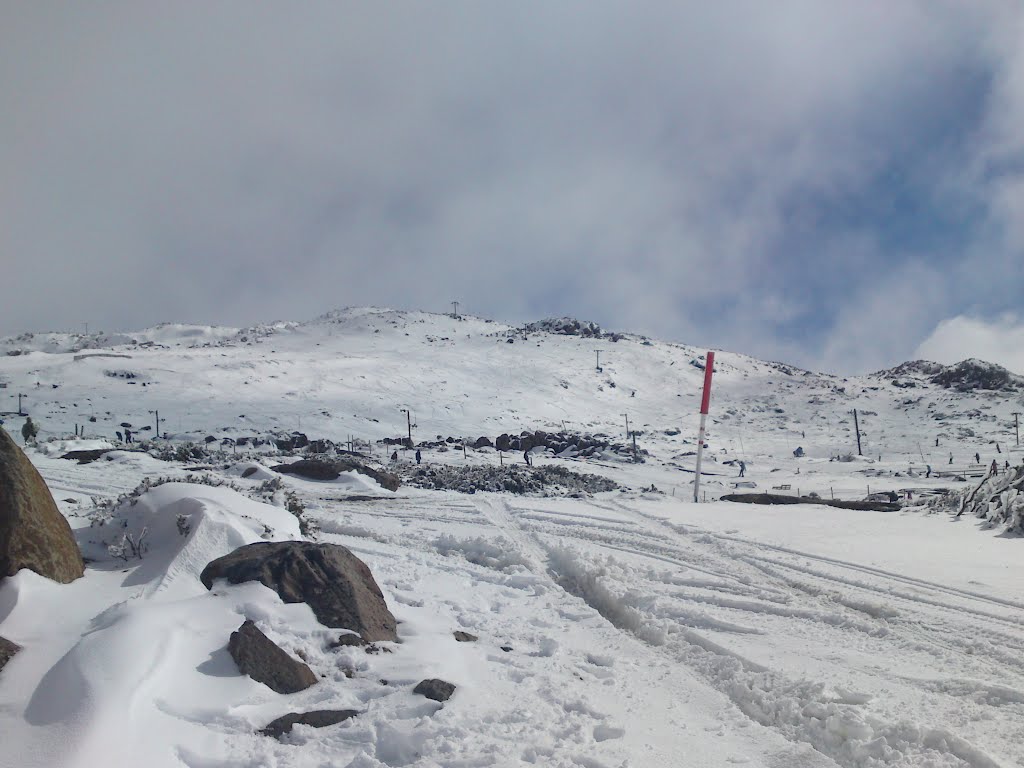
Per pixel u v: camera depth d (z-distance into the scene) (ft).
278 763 16.15
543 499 68.13
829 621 28.78
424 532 48.47
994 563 36.01
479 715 18.79
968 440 274.36
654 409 387.96
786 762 17.78
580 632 28.50
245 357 393.29
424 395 341.41
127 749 15.08
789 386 437.58
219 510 27.73
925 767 17.38
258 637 20.11
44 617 20.18
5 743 14.60
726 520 53.62
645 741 18.56
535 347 497.05
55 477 68.49
